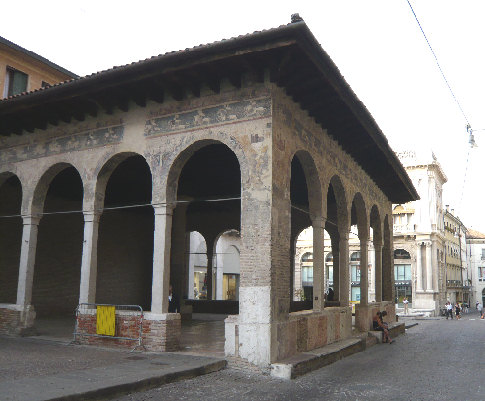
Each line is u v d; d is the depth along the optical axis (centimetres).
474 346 1848
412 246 5378
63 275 2103
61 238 2111
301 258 5756
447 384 1034
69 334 1469
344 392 926
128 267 2452
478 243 8069
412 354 1548
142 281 2544
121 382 831
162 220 1231
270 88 1143
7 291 1852
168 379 920
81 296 1312
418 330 2770
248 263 1105
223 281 4603
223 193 2308
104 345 1241
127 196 2300
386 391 948
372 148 1705
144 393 845
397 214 5469
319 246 1395
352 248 5459
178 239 2230
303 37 1003
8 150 1571
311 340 1301
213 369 1043
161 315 1179
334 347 1380
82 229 2234
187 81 1198
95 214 1347
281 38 1007
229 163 1747
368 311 1891
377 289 2169
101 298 2253
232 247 4738
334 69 1132
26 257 1458
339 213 1666
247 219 1123
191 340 1415
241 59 1098
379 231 2186
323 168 1443
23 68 2334
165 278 1212
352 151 1680
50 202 2072
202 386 920
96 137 1381
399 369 1227
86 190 1366
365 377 1098
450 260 6431
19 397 711
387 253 2381
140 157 1659
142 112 1315
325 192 1449
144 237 2589
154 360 1058
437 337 2262
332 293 2638
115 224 2392
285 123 1202
